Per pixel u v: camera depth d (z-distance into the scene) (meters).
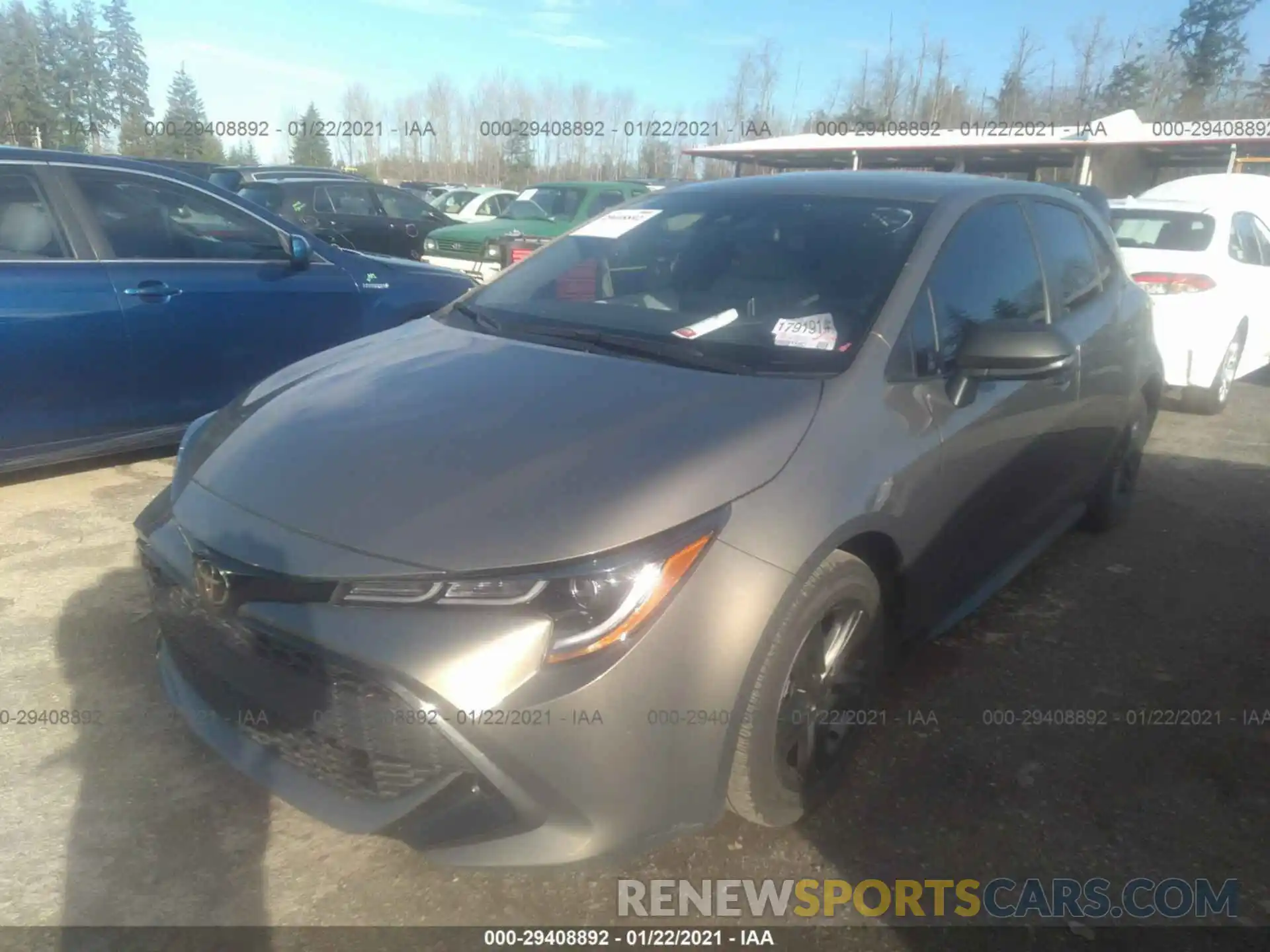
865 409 2.56
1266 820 2.66
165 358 4.89
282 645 2.13
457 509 2.13
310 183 12.84
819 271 3.01
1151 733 3.04
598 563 2.03
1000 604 3.91
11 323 4.35
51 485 4.94
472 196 21.05
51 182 4.61
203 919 2.26
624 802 2.07
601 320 3.07
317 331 5.52
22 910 2.26
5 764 2.76
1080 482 4.06
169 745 2.88
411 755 2.05
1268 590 4.09
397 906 2.31
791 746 2.45
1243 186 8.05
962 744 2.96
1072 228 4.09
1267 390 8.29
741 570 2.14
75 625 3.53
